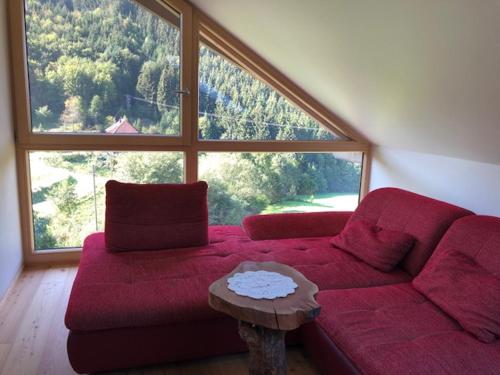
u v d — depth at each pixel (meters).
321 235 3.02
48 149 3.05
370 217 2.83
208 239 2.73
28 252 3.19
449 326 1.81
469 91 1.95
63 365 2.09
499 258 1.93
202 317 2.01
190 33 3.14
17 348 2.20
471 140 2.45
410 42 1.85
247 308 1.62
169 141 3.27
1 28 2.68
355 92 2.82
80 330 1.88
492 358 1.58
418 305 2.00
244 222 3.08
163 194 2.65
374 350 1.64
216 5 2.81
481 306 1.77
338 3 1.89
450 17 1.54
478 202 2.72
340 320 1.87
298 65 2.99
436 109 2.32
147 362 2.02
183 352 2.06
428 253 2.34
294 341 2.21
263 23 2.64
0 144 2.65
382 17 1.80
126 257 2.45
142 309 1.94
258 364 1.75
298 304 1.67
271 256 2.53
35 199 3.16
